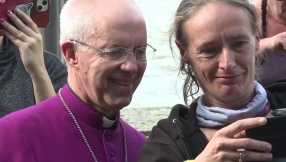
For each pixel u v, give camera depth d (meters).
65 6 2.15
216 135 1.79
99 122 2.20
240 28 1.98
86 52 2.06
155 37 6.70
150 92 5.27
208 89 2.04
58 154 2.11
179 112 2.15
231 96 2.00
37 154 2.09
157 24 7.09
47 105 2.21
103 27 2.03
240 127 1.76
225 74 1.98
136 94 5.19
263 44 2.49
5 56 2.67
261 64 2.51
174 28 2.15
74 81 2.20
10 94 2.63
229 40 1.98
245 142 1.75
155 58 6.10
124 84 2.06
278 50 2.46
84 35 2.05
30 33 2.54
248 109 2.01
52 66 2.79
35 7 2.62
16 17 2.52
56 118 2.17
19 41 2.53
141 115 4.40
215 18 1.99
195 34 2.02
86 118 2.18
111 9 2.05
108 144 2.22
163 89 5.34
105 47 2.03
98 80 2.05
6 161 2.05
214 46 1.99
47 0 2.64
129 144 2.34
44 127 2.14
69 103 2.20
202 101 2.12
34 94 2.60
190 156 1.97
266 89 2.22
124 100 2.08
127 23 2.04
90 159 2.16
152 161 1.96
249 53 2.00
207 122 2.04
